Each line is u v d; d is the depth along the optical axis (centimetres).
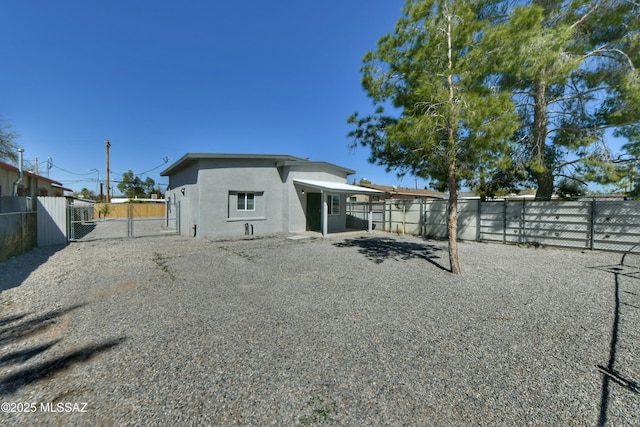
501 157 600
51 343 338
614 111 908
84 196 4656
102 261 809
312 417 223
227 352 320
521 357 315
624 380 274
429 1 605
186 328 381
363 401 242
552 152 1188
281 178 1527
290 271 706
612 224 1004
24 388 254
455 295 532
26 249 957
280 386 261
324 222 1371
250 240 1243
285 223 1508
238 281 614
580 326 398
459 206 1405
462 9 600
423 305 478
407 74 647
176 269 719
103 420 216
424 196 3450
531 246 1162
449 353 322
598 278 661
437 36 605
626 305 482
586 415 228
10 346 330
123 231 1623
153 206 3150
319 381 269
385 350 328
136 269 717
